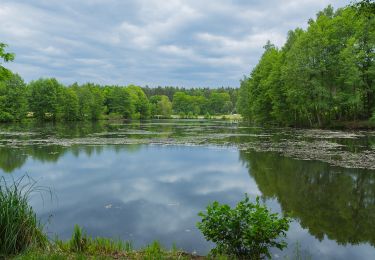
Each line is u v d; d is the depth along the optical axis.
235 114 155.75
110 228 9.44
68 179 15.63
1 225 6.10
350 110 46.06
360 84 40.75
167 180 15.51
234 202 11.98
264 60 62.81
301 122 52.47
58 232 9.12
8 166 18.69
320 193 13.07
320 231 9.30
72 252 6.40
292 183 14.67
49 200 12.30
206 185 14.54
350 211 10.95
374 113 39.94
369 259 7.59
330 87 45.59
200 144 29.30
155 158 21.64
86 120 93.00
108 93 110.62
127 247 7.09
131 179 15.69
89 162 20.09
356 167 17.62
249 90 66.50
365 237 8.86
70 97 85.38
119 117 107.44
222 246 6.40
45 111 80.38
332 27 45.28
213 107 160.25
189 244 8.29
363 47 41.09
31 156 22.17
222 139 33.81
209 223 6.41
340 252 7.94
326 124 46.84
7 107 71.56
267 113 60.88
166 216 10.48
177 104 157.75
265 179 15.49
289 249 8.08
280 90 52.53
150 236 8.84
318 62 44.81
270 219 6.39
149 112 124.75
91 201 12.13
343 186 14.00
